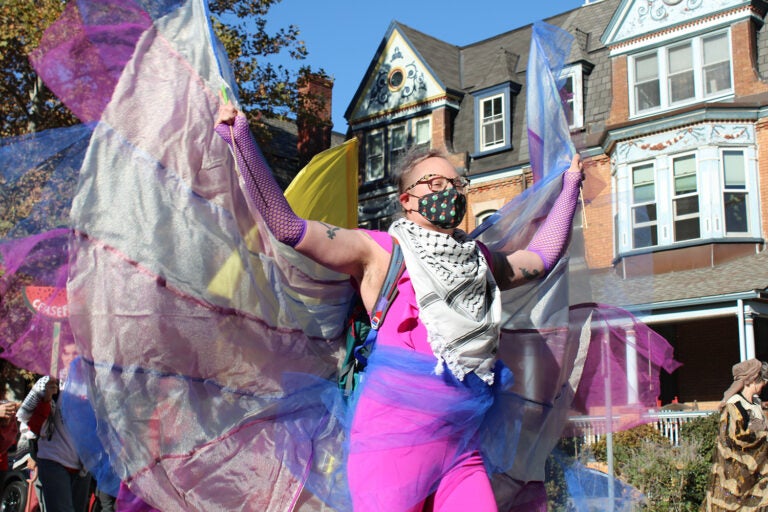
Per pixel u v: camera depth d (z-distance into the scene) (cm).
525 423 355
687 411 1344
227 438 304
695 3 1864
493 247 389
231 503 304
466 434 283
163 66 317
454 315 279
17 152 313
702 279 1702
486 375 286
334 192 504
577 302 387
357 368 308
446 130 2281
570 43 410
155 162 304
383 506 269
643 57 1953
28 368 304
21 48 1358
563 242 352
